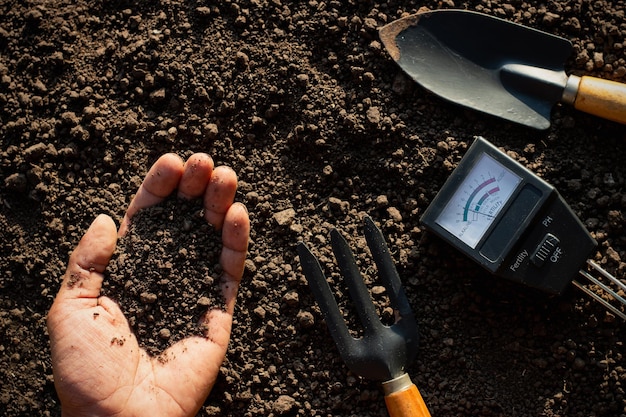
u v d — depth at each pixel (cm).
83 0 57
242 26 56
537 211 50
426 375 53
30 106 56
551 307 53
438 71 54
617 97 52
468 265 53
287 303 54
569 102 53
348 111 55
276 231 54
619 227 53
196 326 51
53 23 56
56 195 55
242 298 54
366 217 52
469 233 51
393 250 54
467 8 56
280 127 56
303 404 53
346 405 53
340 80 56
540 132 54
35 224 56
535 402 53
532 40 54
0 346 55
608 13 55
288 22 56
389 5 56
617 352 53
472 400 53
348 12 56
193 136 55
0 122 56
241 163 55
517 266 50
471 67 55
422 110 55
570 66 55
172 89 56
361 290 52
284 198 55
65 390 48
